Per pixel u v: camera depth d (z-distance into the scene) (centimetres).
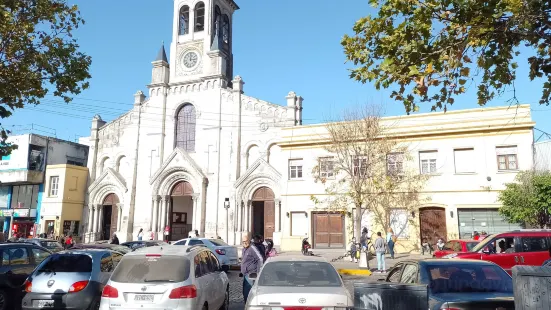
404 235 2711
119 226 3912
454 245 1878
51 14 1166
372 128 2648
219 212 3603
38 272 972
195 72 4075
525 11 597
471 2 607
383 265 1980
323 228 2986
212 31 4188
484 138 2642
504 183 2491
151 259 814
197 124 3884
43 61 1105
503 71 691
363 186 2617
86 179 4203
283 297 681
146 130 4075
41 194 4072
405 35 666
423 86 660
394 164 2772
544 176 2245
